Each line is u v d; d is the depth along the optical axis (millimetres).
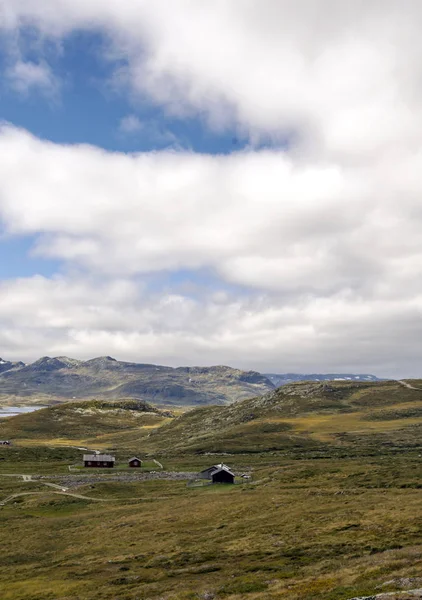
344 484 104500
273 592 41281
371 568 43438
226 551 60438
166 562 58625
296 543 60156
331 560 50500
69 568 61281
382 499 82062
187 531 74812
